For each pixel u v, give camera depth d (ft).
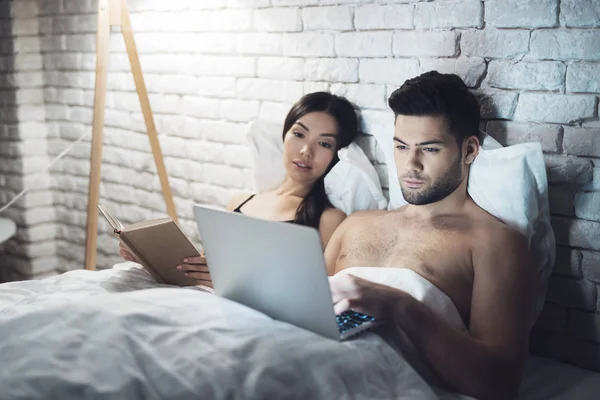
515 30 5.85
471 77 6.15
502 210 5.52
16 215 10.88
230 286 5.26
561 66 5.64
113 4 8.07
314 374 4.39
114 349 4.25
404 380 4.66
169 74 9.09
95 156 8.25
